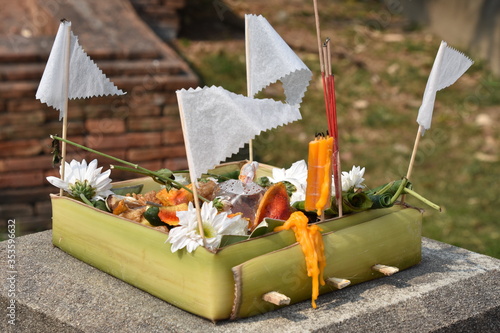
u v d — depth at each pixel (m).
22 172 2.82
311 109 4.13
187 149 1.52
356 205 1.66
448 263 1.76
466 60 1.68
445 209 3.20
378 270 1.66
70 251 1.74
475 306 1.63
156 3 4.35
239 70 4.20
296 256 1.58
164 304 1.60
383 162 3.62
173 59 3.13
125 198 1.71
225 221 1.56
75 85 1.72
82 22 3.36
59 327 1.59
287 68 1.71
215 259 1.54
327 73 1.62
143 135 2.97
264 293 1.56
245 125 1.52
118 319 1.57
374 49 4.92
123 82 2.93
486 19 4.83
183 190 1.68
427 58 4.82
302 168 1.81
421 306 1.62
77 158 2.88
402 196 1.73
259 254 1.57
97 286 1.66
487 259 1.79
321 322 1.56
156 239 1.59
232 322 1.56
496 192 3.36
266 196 1.63
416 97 4.34
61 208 1.73
